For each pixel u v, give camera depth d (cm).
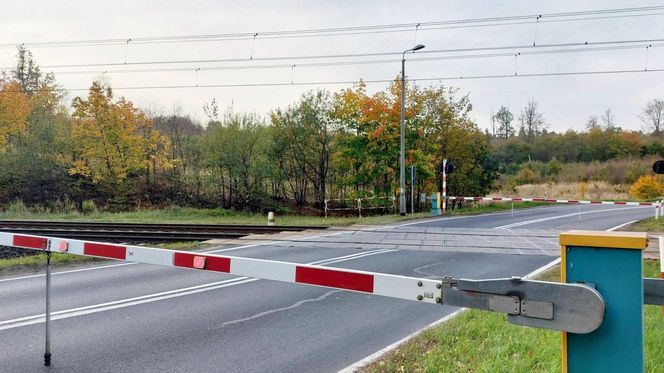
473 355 465
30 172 3431
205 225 1866
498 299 232
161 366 468
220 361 484
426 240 1438
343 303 717
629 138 6519
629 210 3106
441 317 647
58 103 4053
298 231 1731
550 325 212
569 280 208
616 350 198
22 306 679
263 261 346
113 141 3291
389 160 3116
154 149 3516
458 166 3450
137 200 3347
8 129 3462
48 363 465
